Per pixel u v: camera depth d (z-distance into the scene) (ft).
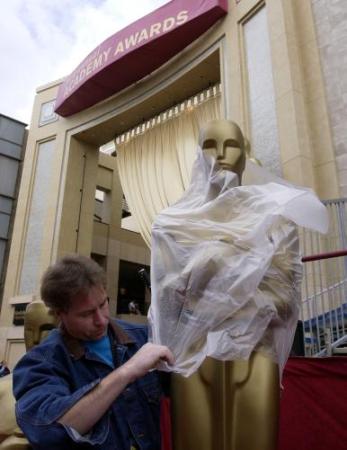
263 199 6.39
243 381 5.77
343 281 16.74
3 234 49.80
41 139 43.52
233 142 7.73
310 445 10.25
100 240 51.78
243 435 5.56
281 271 6.17
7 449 7.58
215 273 5.96
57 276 4.94
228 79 27.20
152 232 7.00
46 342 5.14
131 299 59.47
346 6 22.52
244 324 5.65
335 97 21.75
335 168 20.58
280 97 22.84
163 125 35.53
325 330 14.64
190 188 7.80
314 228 6.06
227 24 28.60
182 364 5.55
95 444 4.25
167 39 31.32
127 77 35.50
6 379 8.61
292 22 24.14
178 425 5.77
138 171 36.50
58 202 38.99
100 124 38.52
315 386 10.59
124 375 4.31
